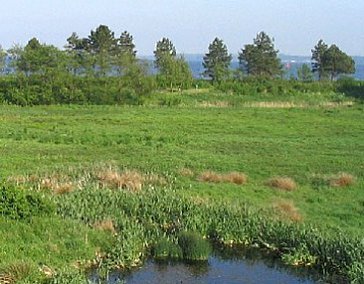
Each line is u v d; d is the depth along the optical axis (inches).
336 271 682.2
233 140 1467.8
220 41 4069.9
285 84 2915.8
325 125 1777.8
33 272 615.2
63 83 2396.7
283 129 1681.8
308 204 914.1
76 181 948.6
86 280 618.5
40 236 707.4
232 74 3540.8
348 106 2373.3
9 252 650.2
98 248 712.4
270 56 4050.2
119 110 2137.1
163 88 2839.6
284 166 1164.5
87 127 1648.6
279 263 721.6
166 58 3147.1
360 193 978.1
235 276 681.6
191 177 1050.7
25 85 2372.0
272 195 956.6
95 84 2468.0
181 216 807.1
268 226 774.5
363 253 670.5
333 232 770.2
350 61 4188.0
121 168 1089.4
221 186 992.9
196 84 2952.8
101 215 791.1
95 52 3944.4
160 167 1111.0
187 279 669.3
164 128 1653.5
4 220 716.7
